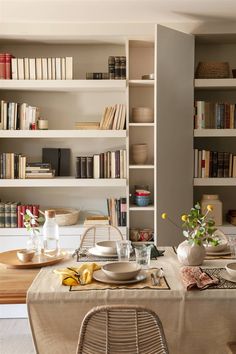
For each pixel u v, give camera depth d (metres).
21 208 3.98
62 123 4.29
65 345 2.04
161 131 3.73
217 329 2.03
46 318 2.01
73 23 3.87
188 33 3.89
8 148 4.29
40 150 4.31
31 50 4.27
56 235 2.66
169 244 3.81
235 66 4.28
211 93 4.29
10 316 3.93
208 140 4.32
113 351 1.75
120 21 3.86
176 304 2.01
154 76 3.94
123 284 2.11
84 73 4.27
